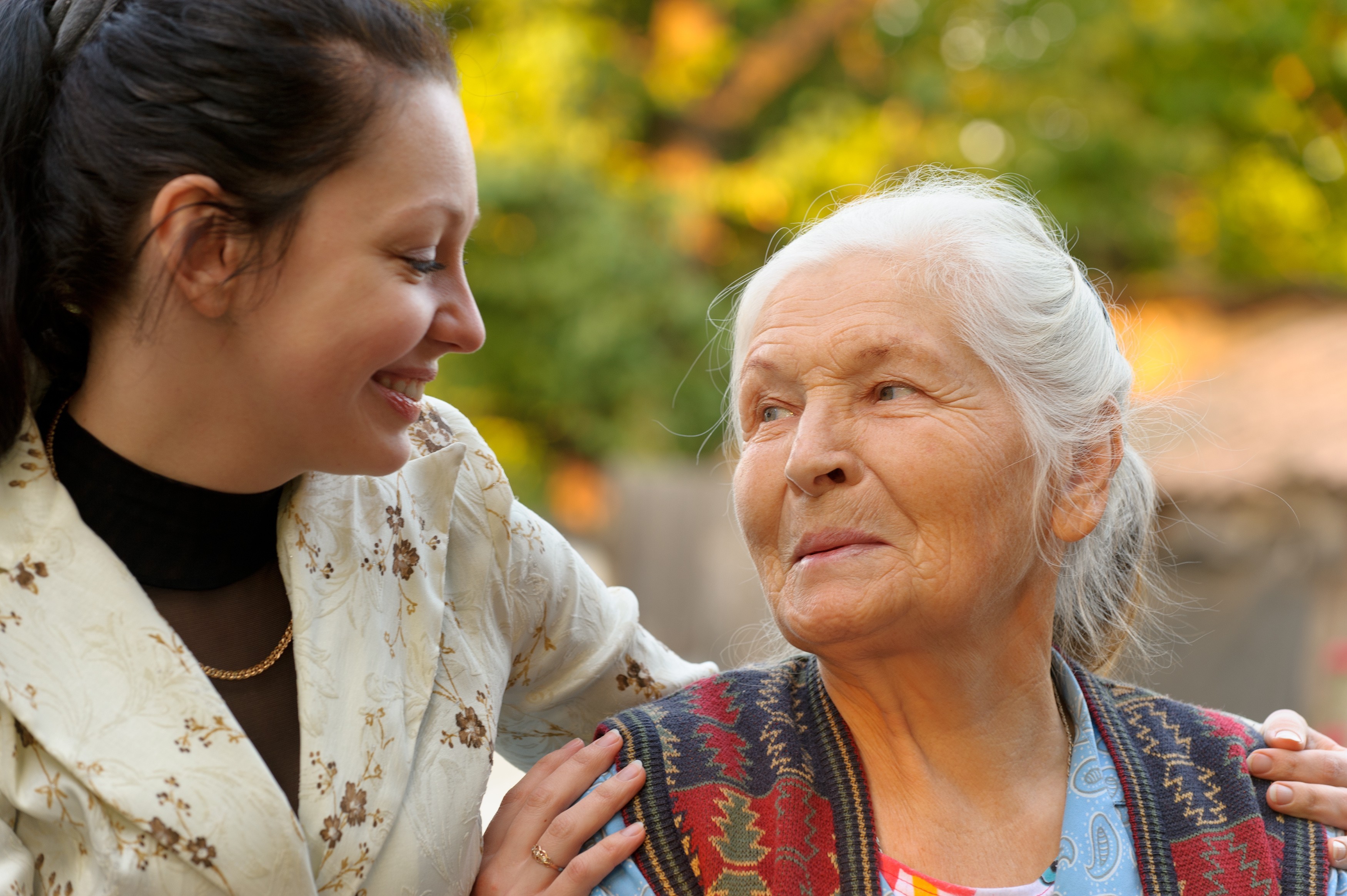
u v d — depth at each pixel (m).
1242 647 5.65
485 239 8.61
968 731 1.29
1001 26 9.83
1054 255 1.33
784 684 1.40
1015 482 1.24
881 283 1.26
